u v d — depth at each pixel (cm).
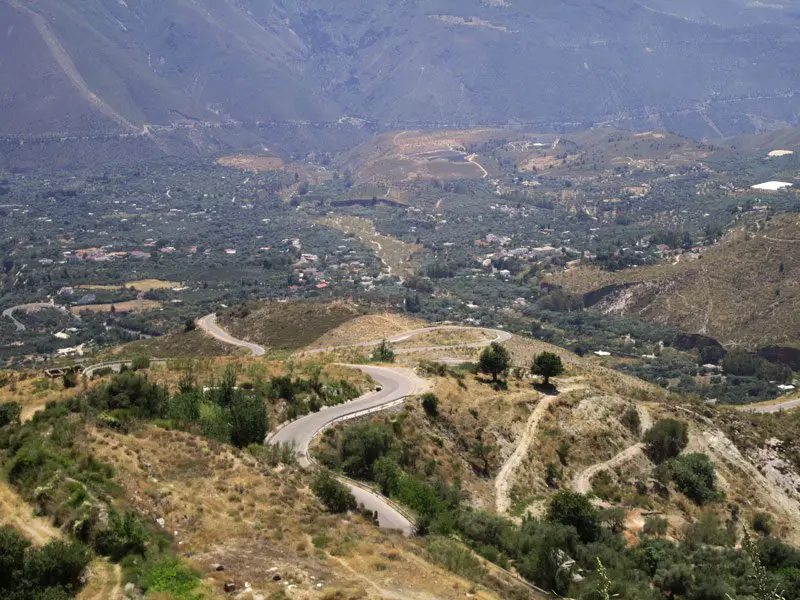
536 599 4772
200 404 6619
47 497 4306
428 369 9525
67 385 7262
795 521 8550
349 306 16412
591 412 9169
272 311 16338
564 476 8069
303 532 4769
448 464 7338
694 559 6444
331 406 7794
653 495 8188
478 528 5791
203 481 5203
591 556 5906
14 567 3672
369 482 6262
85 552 3875
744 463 9231
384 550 4659
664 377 16400
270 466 5819
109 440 5444
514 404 8819
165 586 3809
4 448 5047
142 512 4534
